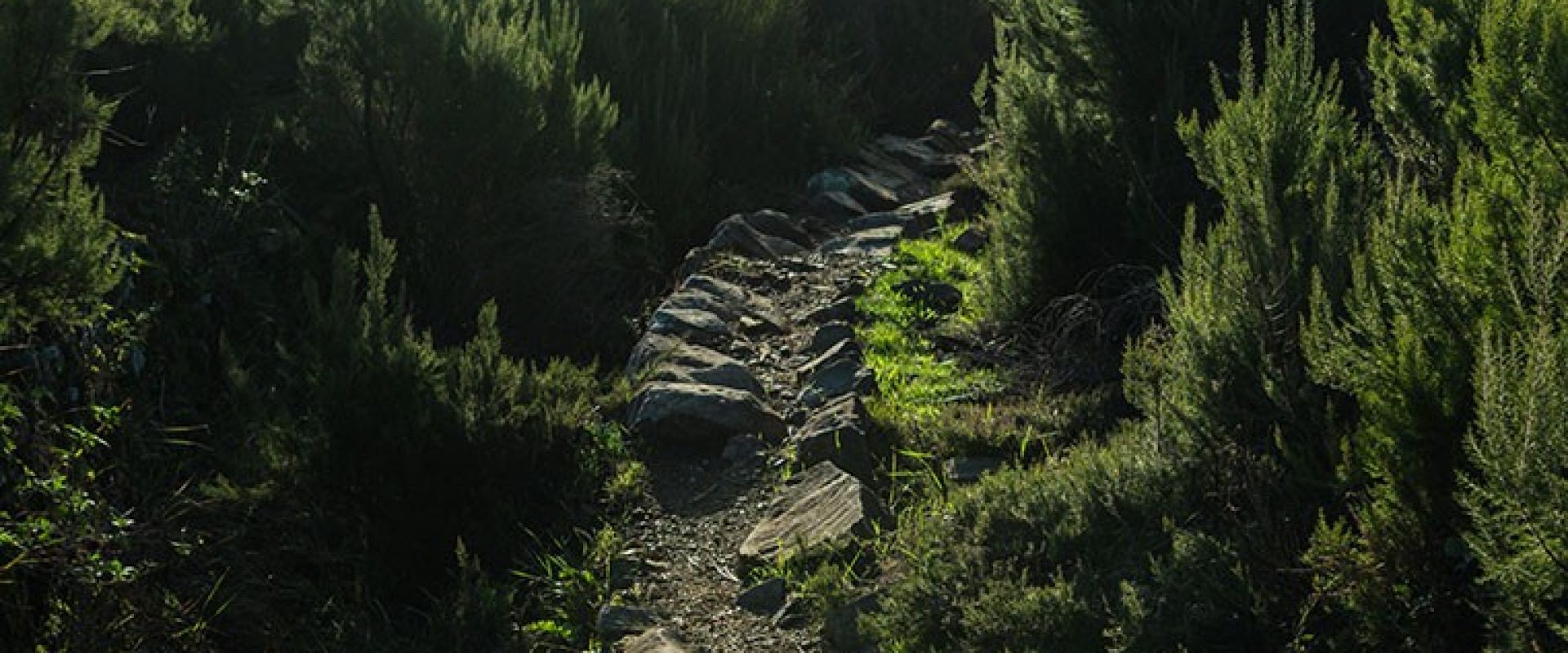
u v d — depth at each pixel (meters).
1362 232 4.99
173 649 5.30
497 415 6.35
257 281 7.43
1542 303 3.52
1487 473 3.33
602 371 8.01
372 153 8.12
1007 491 5.58
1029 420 6.78
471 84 8.10
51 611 5.15
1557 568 3.23
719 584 5.92
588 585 5.87
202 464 6.27
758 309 8.55
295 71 9.16
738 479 6.68
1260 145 5.23
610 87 11.30
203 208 7.37
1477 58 4.59
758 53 12.73
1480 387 3.40
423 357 6.19
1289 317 4.75
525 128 8.26
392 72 8.08
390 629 5.59
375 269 6.45
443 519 5.98
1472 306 3.87
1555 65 4.02
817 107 12.49
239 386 6.09
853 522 5.95
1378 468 4.05
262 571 5.75
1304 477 4.46
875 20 15.16
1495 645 3.66
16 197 4.68
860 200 11.57
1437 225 4.16
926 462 6.63
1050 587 5.01
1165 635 4.46
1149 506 5.12
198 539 5.70
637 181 10.40
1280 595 4.48
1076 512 5.28
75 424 5.69
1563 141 4.00
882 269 9.17
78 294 4.80
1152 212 7.20
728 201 10.93
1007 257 7.92
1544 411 3.20
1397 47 5.44
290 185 8.20
